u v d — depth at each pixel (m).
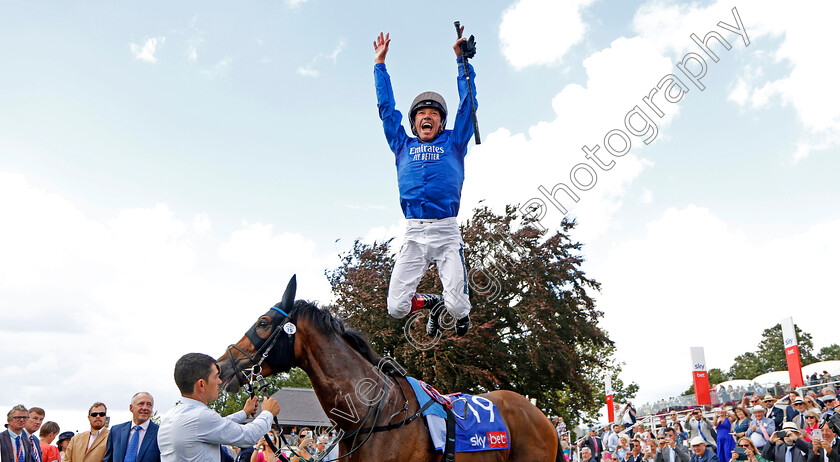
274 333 4.34
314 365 4.38
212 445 3.76
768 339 70.81
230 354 4.32
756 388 18.27
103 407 6.53
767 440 10.43
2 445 7.72
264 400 4.20
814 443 8.82
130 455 5.19
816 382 17.03
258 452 7.12
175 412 3.76
